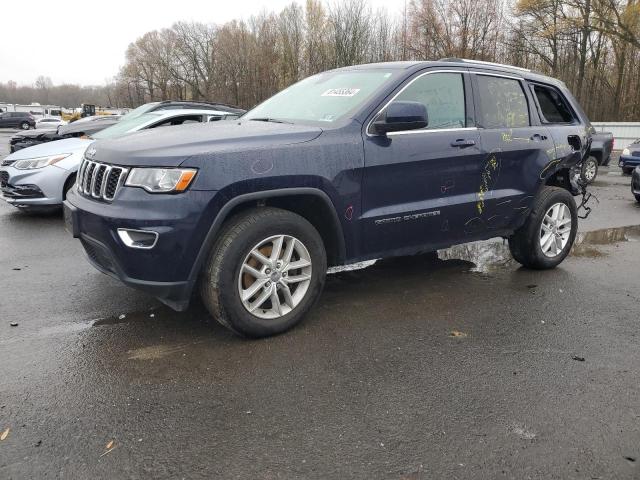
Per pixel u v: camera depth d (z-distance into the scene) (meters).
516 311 4.41
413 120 3.87
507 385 3.19
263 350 3.58
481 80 4.80
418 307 4.45
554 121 5.60
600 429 2.76
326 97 4.40
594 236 7.65
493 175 4.76
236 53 57.03
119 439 2.61
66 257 5.77
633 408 2.96
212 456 2.49
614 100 41.53
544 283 5.18
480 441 2.63
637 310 4.49
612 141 15.09
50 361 3.38
